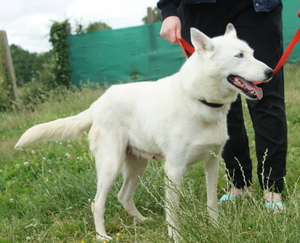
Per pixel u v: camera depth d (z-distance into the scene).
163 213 3.96
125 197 3.98
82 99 9.78
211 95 3.21
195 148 3.31
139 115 3.58
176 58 11.25
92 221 3.82
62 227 3.80
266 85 3.66
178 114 3.30
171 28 3.79
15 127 8.65
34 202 4.29
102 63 11.74
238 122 3.95
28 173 5.29
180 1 3.99
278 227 2.78
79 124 3.94
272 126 3.72
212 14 3.77
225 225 2.75
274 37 3.66
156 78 11.45
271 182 3.79
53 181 4.75
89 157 5.57
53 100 10.49
